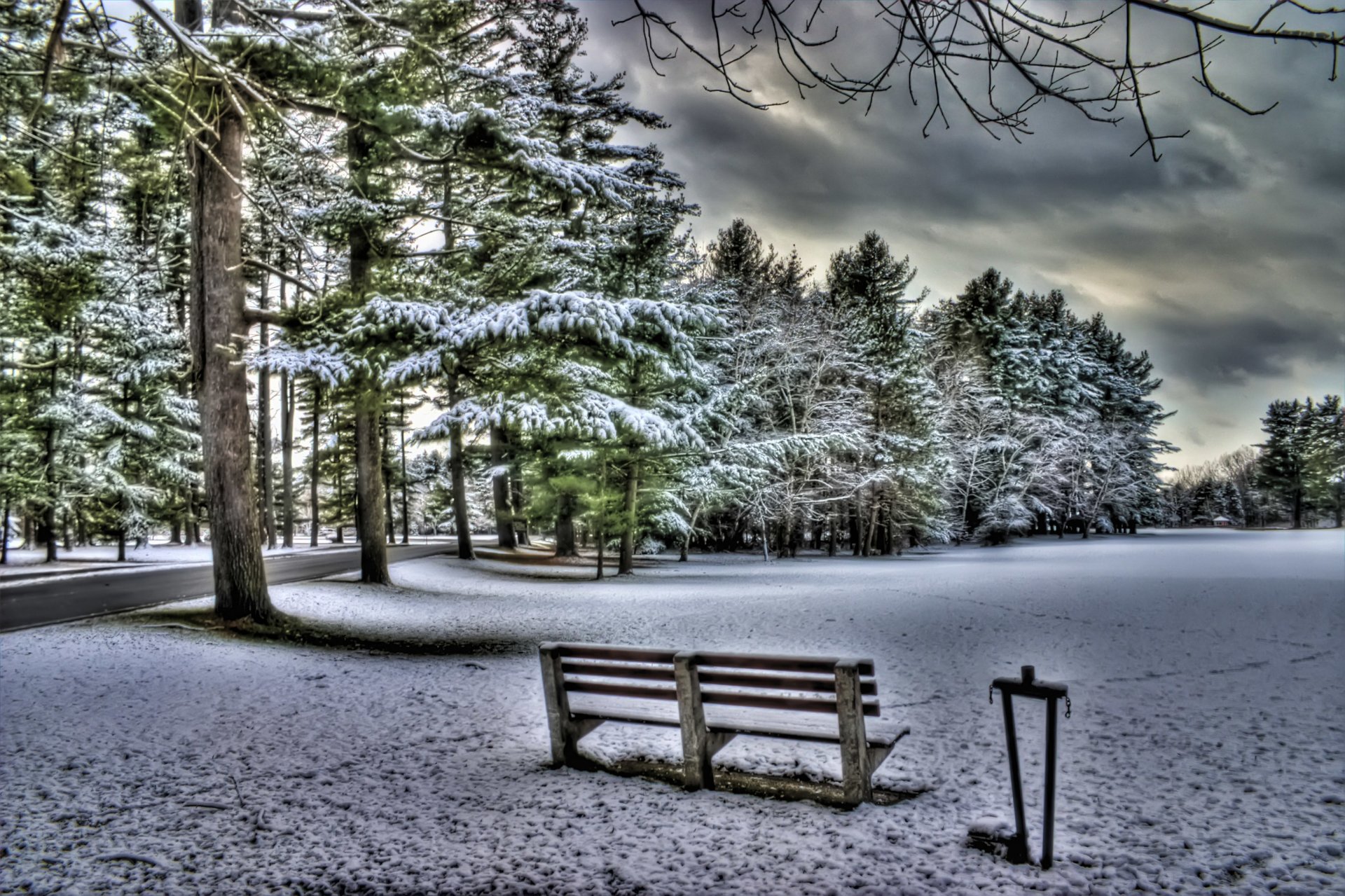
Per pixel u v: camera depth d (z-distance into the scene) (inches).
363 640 505.7
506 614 640.4
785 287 1996.8
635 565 1325.0
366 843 173.5
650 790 203.6
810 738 190.4
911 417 1648.6
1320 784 198.8
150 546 1979.6
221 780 219.1
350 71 427.5
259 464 1894.7
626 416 749.3
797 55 105.3
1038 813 179.9
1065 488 2290.8
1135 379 2837.1
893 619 560.4
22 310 604.7
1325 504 3597.4
